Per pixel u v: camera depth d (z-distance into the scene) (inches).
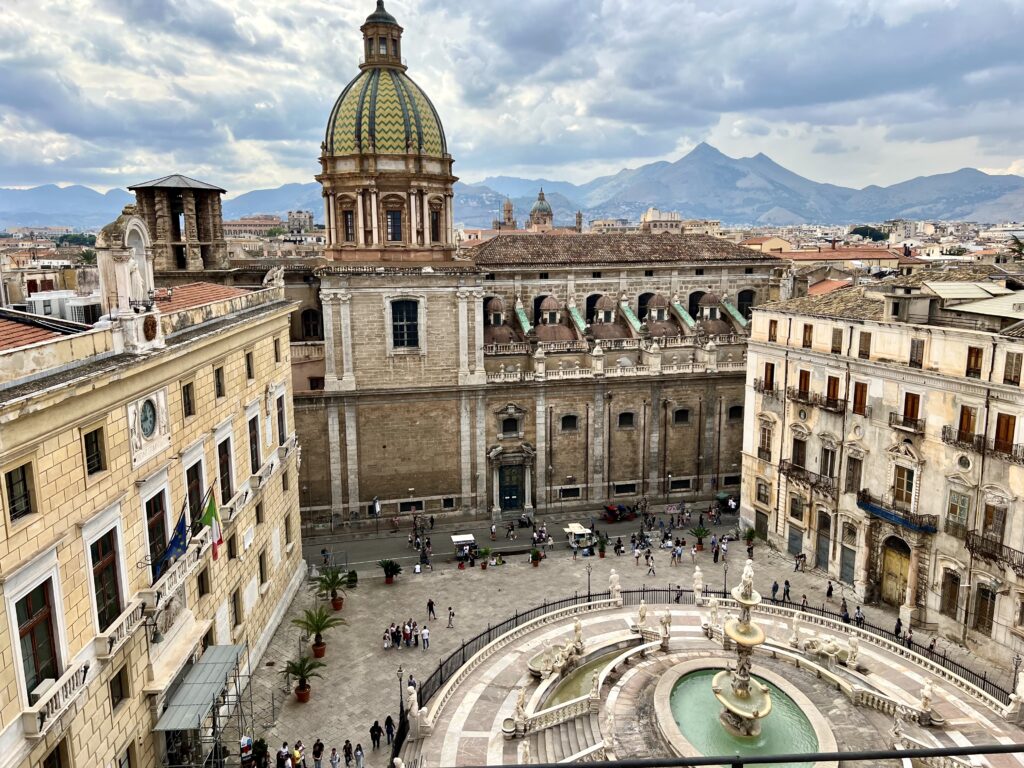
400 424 2635.3
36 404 842.2
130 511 1093.1
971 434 1752.0
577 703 1444.4
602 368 2753.4
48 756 890.7
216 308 1497.3
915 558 1905.8
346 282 2492.6
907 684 1596.9
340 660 1758.1
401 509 2687.0
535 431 2763.3
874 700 1457.9
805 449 2279.8
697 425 2918.3
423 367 2620.6
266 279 2036.2
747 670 1400.1
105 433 1026.1
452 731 1433.3
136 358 1071.6
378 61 2682.1
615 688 1510.8
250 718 1510.8
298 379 2608.3
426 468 2684.5
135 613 1071.6
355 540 2544.3
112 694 1045.2
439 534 2598.4
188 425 1311.5
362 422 2603.3
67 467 932.6
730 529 2630.4
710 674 1581.0
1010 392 1647.4
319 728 1499.8
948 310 1856.5
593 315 3164.4
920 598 1911.9
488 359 2773.1
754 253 3353.8
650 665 1609.3
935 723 1418.6
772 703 1425.9
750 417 2513.5
